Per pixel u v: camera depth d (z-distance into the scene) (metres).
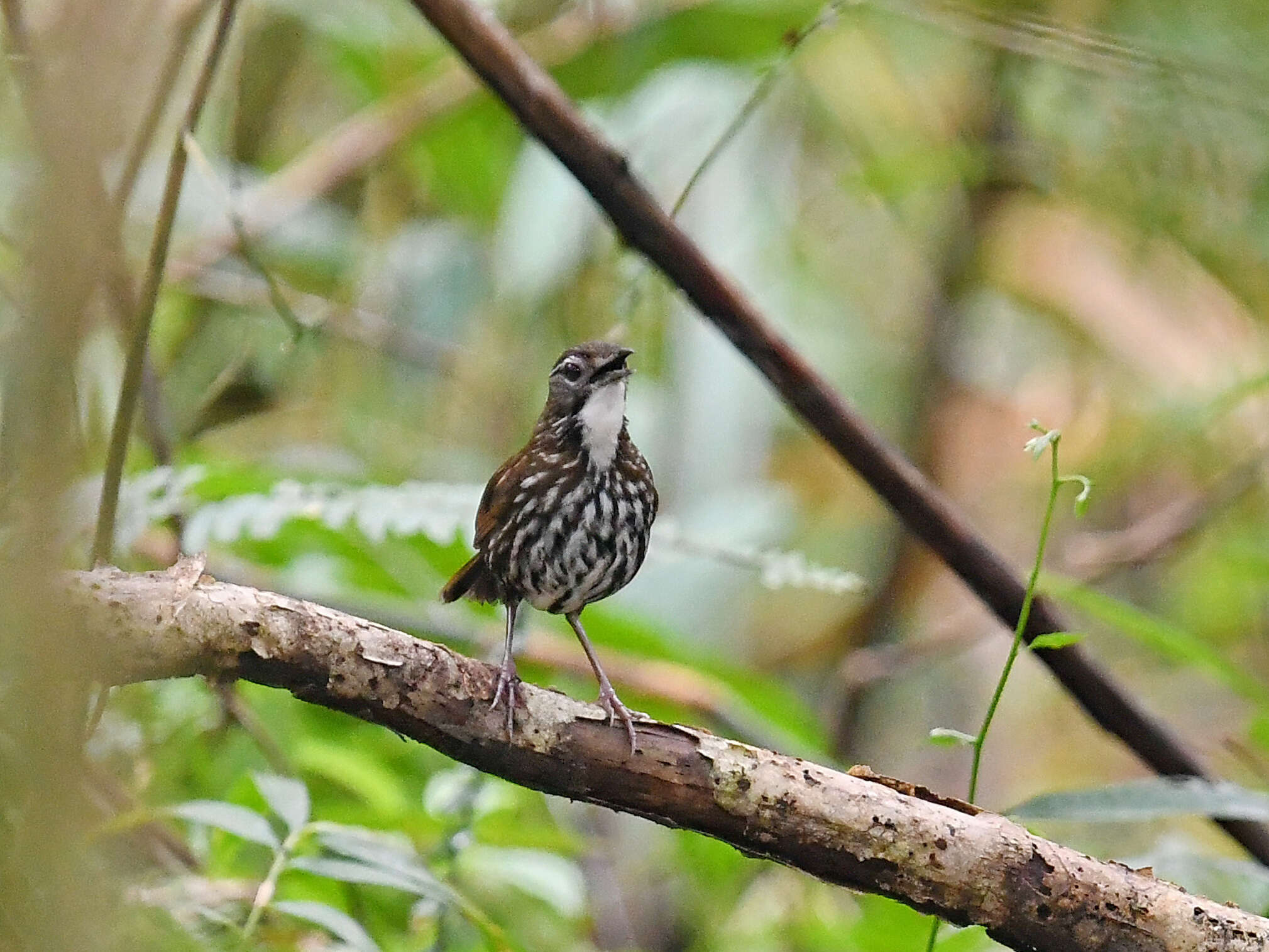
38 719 3.82
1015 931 5.88
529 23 12.79
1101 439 14.99
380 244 13.52
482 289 13.45
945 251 14.41
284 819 6.31
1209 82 9.13
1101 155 10.99
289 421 13.24
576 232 12.39
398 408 13.48
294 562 10.98
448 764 10.30
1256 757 10.67
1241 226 10.66
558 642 11.19
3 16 5.44
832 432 7.78
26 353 4.29
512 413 13.23
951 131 13.25
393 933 8.45
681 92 12.20
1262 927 5.86
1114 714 8.05
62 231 4.10
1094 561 13.24
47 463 4.19
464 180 13.45
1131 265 13.43
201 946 6.04
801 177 14.14
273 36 12.82
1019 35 8.90
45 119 3.96
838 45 13.22
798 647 15.40
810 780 5.86
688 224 12.66
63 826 3.82
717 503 12.61
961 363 15.14
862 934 9.25
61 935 3.80
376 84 12.95
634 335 13.21
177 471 8.53
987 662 16.38
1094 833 12.05
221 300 11.73
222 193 7.06
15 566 3.91
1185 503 13.97
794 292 14.22
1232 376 12.89
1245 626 14.49
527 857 8.61
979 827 5.86
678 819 5.88
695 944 11.02
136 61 4.13
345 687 5.48
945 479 15.23
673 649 10.85
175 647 5.21
